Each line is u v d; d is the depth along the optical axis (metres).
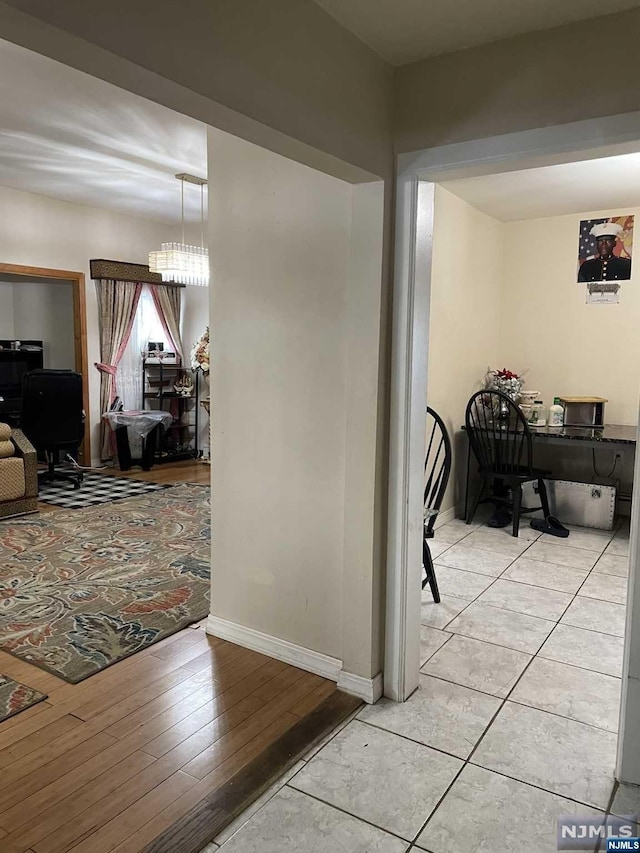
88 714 2.30
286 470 2.61
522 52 1.93
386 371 2.30
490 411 5.18
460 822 1.79
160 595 3.39
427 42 1.99
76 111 3.53
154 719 2.27
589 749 2.13
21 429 5.67
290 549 2.64
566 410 5.12
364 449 2.31
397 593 2.37
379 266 2.20
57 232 6.18
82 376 6.66
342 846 1.70
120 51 1.23
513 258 5.67
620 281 5.20
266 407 2.65
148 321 7.30
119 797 1.87
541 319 5.59
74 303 6.55
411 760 2.06
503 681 2.57
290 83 1.69
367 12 1.80
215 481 2.87
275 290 2.56
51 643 2.84
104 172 4.94
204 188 5.47
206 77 1.43
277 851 1.68
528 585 3.65
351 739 2.17
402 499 2.33
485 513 5.29
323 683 2.53
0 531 4.52
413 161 2.17
